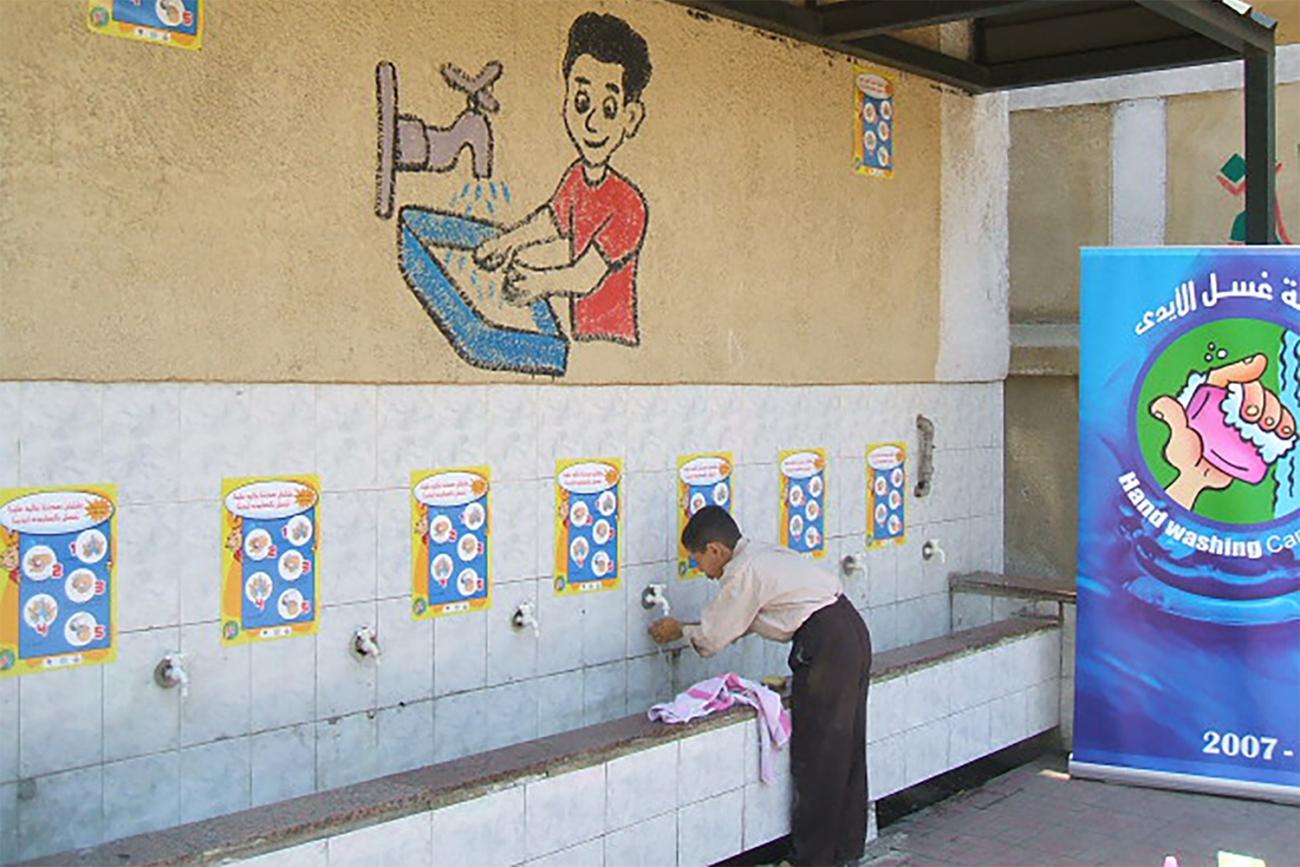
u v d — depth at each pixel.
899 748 6.00
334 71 4.30
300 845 3.75
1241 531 6.38
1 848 3.62
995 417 7.73
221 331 4.06
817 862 5.29
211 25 4.00
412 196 4.54
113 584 3.86
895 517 6.92
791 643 5.71
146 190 3.88
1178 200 8.16
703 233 5.68
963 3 5.78
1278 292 6.31
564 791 4.49
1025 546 8.71
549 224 5.01
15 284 3.62
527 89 4.90
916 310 6.99
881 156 6.70
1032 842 5.87
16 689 3.66
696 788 4.98
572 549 5.19
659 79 5.44
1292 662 6.32
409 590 4.62
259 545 4.20
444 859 4.11
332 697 4.41
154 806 3.96
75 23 3.72
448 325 4.68
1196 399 6.45
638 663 5.49
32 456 3.68
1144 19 6.69
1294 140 7.82
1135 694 6.60
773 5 5.84
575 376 5.16
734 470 5.92
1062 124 8.53
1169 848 5.79
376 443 4.50
